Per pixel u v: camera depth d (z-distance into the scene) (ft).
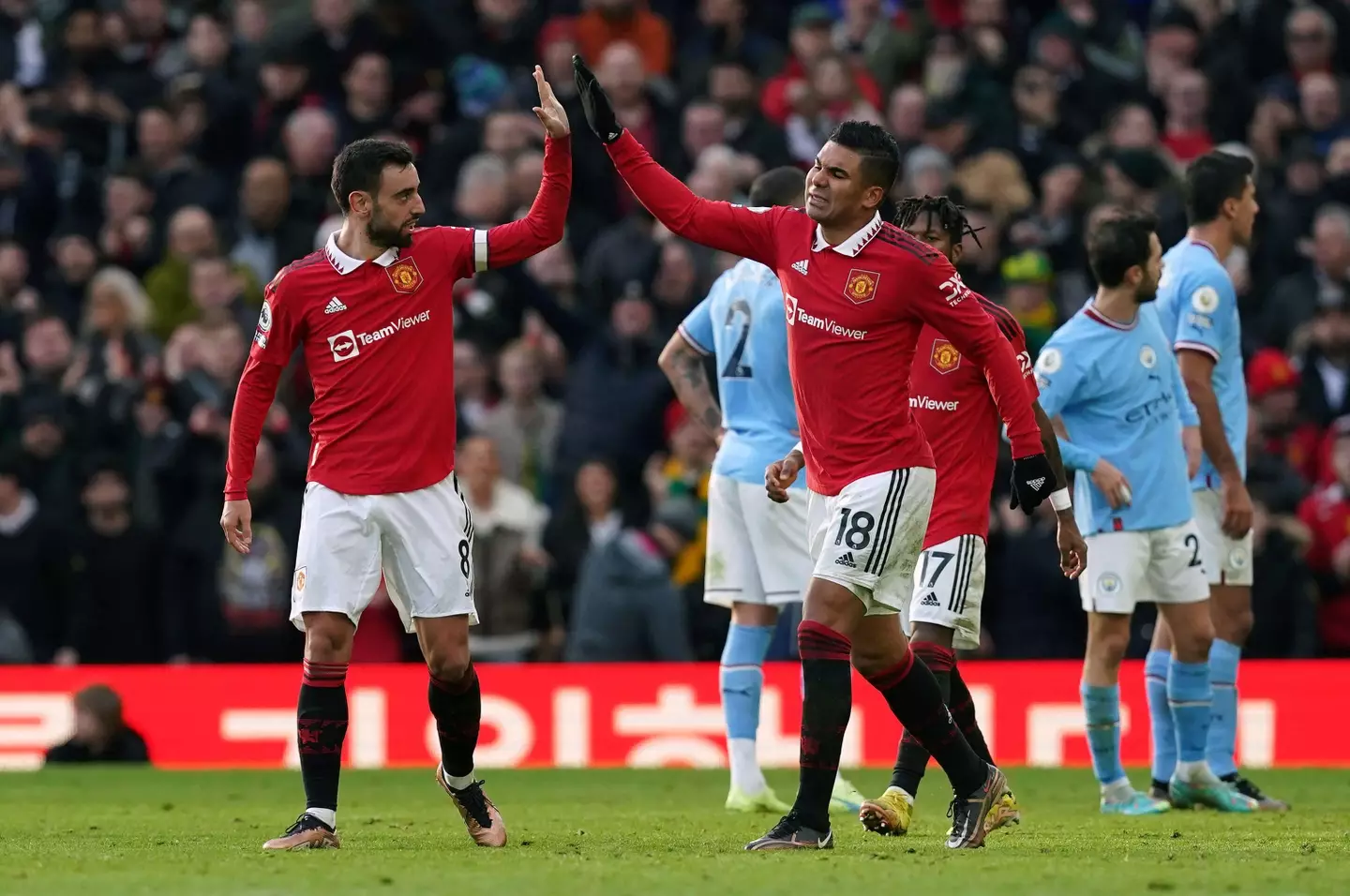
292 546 143.23
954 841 68.23
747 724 92.63
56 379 156.35
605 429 154.10
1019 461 66.23
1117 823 84.48
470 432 154.92
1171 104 191.11
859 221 66.03
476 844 71.20
